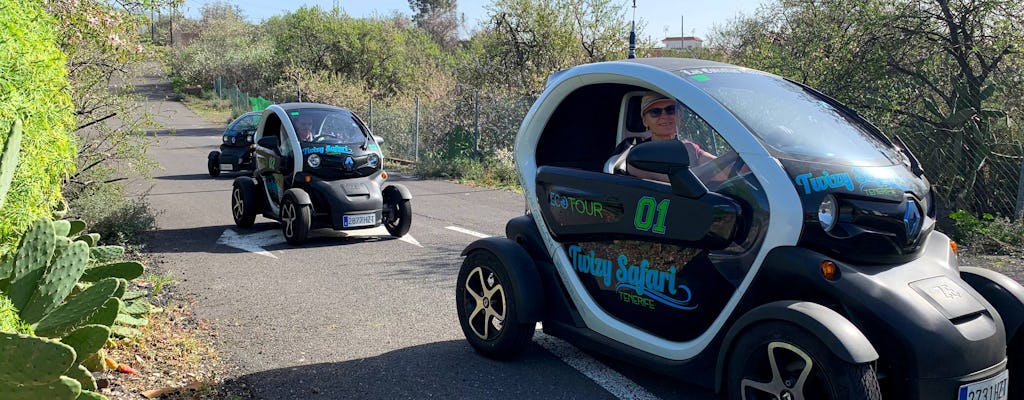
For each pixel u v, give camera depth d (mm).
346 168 9430
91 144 9016
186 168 19203
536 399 4398
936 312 3268
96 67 8664
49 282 4074
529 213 5223
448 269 7828
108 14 8305
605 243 4398
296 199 9023
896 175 3732
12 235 4250
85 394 3391
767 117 3953
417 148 20062
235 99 43125
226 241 9523
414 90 30188
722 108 3875
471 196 13969
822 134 3947
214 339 5523
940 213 10094
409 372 4852
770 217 3545
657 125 4355
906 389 3279
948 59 11383
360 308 6363
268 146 9664
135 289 6855
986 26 10742
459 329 5766
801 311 3234
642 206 4078
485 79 21688
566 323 4676
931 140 10523
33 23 4418
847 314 3355
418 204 12961
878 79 11602
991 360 3320
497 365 4953
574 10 20953
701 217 3771
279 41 41312
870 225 3461
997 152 10203
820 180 3533
